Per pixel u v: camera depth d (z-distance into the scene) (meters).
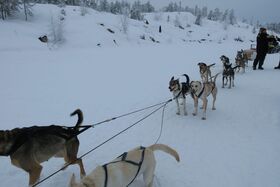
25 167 4.17
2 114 8.20
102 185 3.55
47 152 4.33
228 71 11.27
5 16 38.53
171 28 71.94
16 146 4.04
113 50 28.53
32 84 11.97
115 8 75.31
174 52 26.97
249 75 14.18
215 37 75.94
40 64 17.05
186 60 20.50
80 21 44.16
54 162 5.48
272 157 5.75
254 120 7.84
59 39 33.62
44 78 13.23
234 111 8.59
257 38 15.48
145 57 22.22
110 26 46.38
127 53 25.17
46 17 43.00
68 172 5.14
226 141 6.52
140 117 8.10
